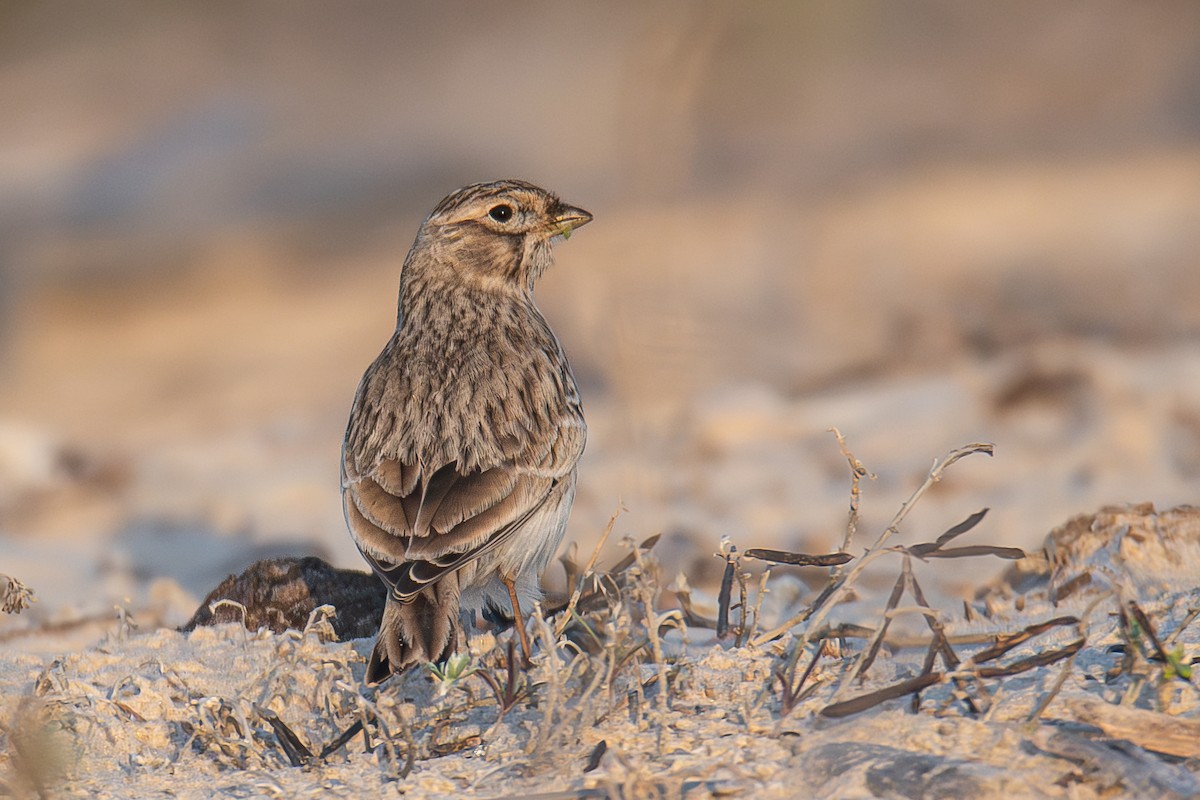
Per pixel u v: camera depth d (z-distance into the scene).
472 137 35.88
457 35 41.00
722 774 6.07
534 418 7.86
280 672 7.41
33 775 6.43
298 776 6.59
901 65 34.50
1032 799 5.68
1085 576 8.58
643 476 12.41
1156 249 22.81
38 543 13.95
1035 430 14.15
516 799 6.03
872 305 20.19
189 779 6.63
